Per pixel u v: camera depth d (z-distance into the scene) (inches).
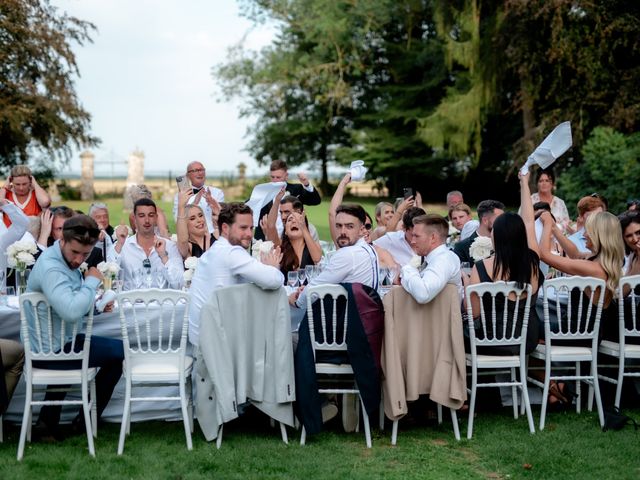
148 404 195.9
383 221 302.0
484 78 960.9
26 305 169.5
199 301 183.6
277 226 285.7
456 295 181.0
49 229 240.8
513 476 159.3
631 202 277.7
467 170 1205.7
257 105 1400.1
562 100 821.9
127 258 231.9
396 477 158.4
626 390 212.8
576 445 177.6
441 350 180.4
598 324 192.1
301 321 182.5
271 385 176.4
